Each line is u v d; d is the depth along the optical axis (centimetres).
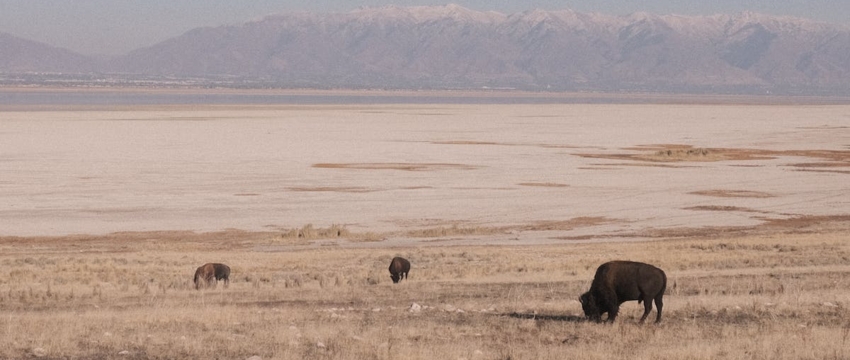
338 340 5606
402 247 14800
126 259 12319
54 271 10862
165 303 7706
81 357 5144
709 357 5134
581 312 6869
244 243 15362
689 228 17625
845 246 13300
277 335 5725
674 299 7450
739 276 9612
